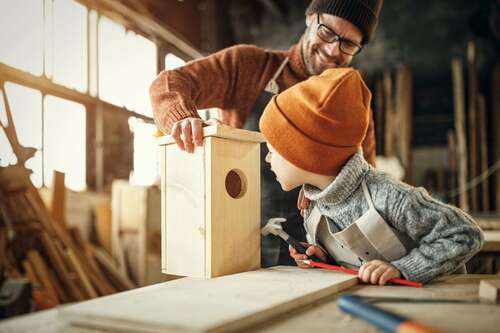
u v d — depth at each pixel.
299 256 1.13
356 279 0.96
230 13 5.77
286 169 1.02
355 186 1.02
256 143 1.12
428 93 6.09
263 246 1.49
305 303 0.76
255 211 1.12
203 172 1.00
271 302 0.70
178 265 1.05
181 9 4.52
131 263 3.59
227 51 1.56
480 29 5.70
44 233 2.90
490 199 5.51
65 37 3.19
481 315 0.67
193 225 1.02
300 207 1.22
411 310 0.70
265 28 6.45
